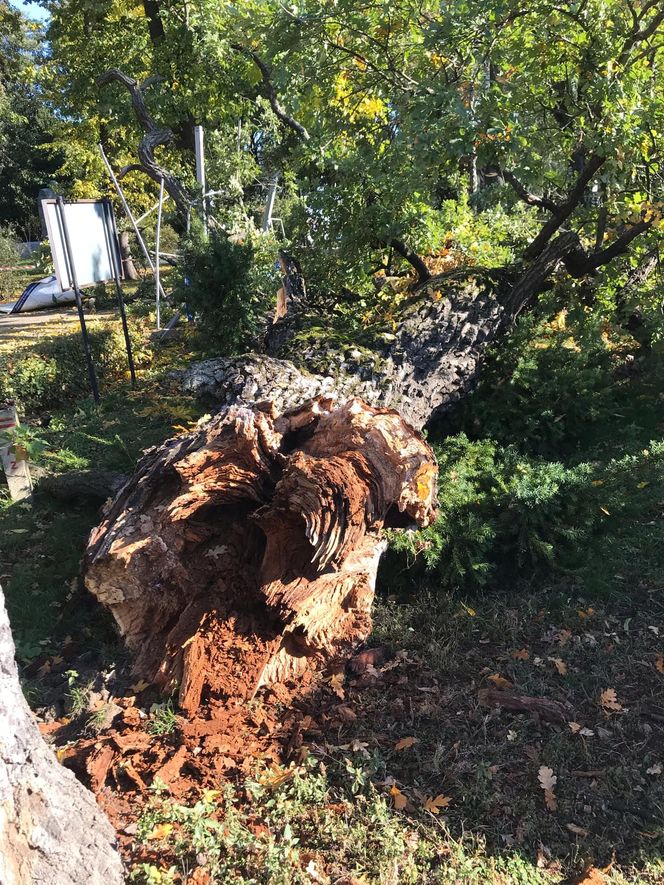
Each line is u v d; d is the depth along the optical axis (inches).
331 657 153.3
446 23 238.5
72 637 171.0
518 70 261.9
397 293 312.3
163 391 328.2
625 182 265.4
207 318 313.9
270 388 202.1
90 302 681.6
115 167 834.2
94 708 140.0
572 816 119.1
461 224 327.0
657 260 299.0
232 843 112.1
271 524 149.2
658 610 170.2
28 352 369.4
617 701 142.6
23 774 87.2
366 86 283.3
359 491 144.3
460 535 181.0
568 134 264.8
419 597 177.9
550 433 246.2
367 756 128.9
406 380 221.8
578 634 163.3
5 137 1430.9
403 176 263.9
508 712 141.3
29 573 194.1
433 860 112.0
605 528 199.5
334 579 147.3
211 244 308.7
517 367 246.4
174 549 151.6
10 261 1009.5
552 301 277.9
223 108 585.0
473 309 242.8
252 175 556.4
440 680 150.4
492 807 120.9
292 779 123.9
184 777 126.6
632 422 259.4
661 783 124.6
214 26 550.6
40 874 87.4
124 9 674.8
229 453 151.6
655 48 261.9
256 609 150.0
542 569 187.3
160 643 150.9
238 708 138.2
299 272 322.0
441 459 210.5
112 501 161.9
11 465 231.9
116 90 625.3
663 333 284.7
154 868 105.6
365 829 115.7
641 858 111.6
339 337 230.8
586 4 247.4
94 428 294.0
